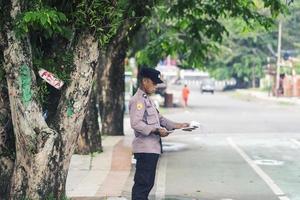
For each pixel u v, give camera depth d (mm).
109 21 8102
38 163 7836
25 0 7574
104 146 17438
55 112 8406
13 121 7855
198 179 12414
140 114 7949
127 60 30234
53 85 8016
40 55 8211
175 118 33469
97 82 21516
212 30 17031
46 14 7160
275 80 67125
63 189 8164
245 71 78812
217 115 36438
